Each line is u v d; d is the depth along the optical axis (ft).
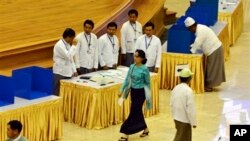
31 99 40.68
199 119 47.32
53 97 41.55
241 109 36.76
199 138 43.42
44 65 51.72
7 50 50.11
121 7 63.98
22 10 65.67
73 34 46.01
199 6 62.23
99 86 44.50
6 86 39.86
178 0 94.58
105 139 43.06
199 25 53.88
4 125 38.34
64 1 70.74
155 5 68.23
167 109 49.88
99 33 56.85
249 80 58.18
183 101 37.73
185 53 53.98
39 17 63.31
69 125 45.37
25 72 40.78
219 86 56.18
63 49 45.80
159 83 52.80
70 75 46.29
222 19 69.36
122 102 42.75
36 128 40.40
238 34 74.74
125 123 42.57
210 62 54.19
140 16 64.54
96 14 66.03
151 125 46.03
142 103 42.55
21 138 33.47
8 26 59.11
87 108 44.70
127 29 53.01
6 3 68.18
